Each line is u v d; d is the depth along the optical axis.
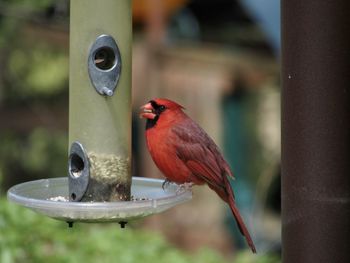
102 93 7.25
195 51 20.08
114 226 12.09
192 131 8.40
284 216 5.64
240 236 19.70
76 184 7.32
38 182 7.50
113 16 7.25
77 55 7.29
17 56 20.59
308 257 5.53
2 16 17.92
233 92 20.86
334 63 5.43
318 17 5.44
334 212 5.48
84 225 11.22
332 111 5.45
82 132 7.30
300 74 5.50
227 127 20.67
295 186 5.55
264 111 20.88
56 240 10.01
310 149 5.49
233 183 20.52
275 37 17.23
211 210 19.95
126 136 7.40
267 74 20.86
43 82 21.19
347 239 5.48
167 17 19.84
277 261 13.11
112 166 7.33
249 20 21.19
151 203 6.56
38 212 6.72
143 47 19.45
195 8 21.69
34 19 16.03
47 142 21.38
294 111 5.53
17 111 21.33
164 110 8.38
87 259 10.09
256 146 20.67
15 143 21.36
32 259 9.62
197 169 8.34
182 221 19.69
